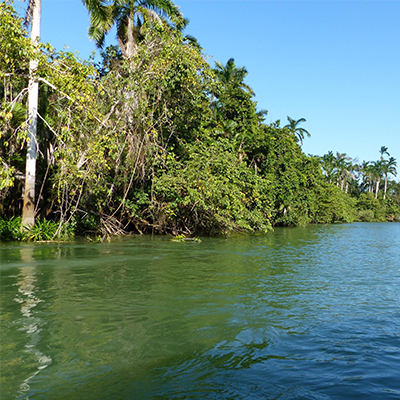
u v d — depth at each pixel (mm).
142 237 20219
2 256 12109
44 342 5082
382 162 94375
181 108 21875
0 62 15258
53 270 9984
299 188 46719
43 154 18578
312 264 12719
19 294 7488
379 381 4203
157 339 5289
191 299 7430
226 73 40188
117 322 5953
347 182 94438
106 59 23625
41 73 15422
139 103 19000
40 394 3773
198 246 16891
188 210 21828
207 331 5668
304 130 58250
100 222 19859
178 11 25594
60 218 17891
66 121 16172
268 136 40531
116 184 19578
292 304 7355
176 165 21547
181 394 3816
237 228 25203
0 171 14305
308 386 4062
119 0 23375
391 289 9023
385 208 88812
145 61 19703
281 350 5039
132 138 19000
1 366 4375
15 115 15508
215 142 25016
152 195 20578
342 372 4418
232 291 8234
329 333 5754
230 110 37062
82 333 5441
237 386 4020
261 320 6281
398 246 20781
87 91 15984
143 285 8508
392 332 5859
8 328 5590
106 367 4395
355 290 8812
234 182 22516
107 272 9906
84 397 3732
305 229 37844
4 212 18609
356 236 28891
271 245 18703
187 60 19375
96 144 15742
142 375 4215
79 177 16406
